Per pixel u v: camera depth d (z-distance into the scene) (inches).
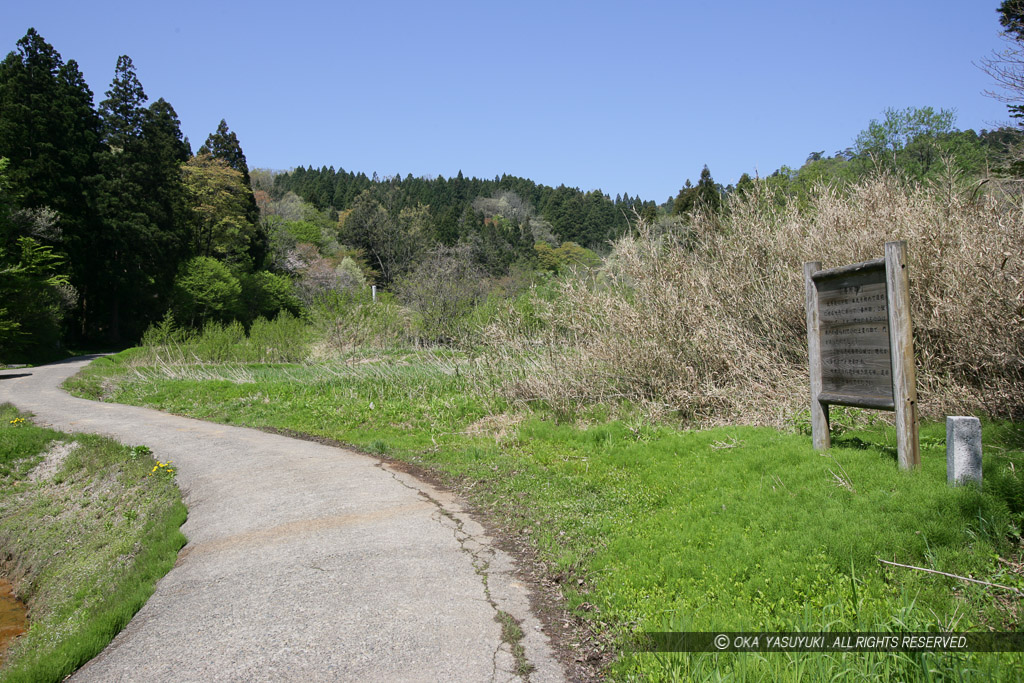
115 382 816.3
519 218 3469.5
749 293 382.0
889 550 157.3
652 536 196.7
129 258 1787.6
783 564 158.1
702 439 291.3
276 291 2338.8
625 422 354.0
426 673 136.4
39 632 230.4
